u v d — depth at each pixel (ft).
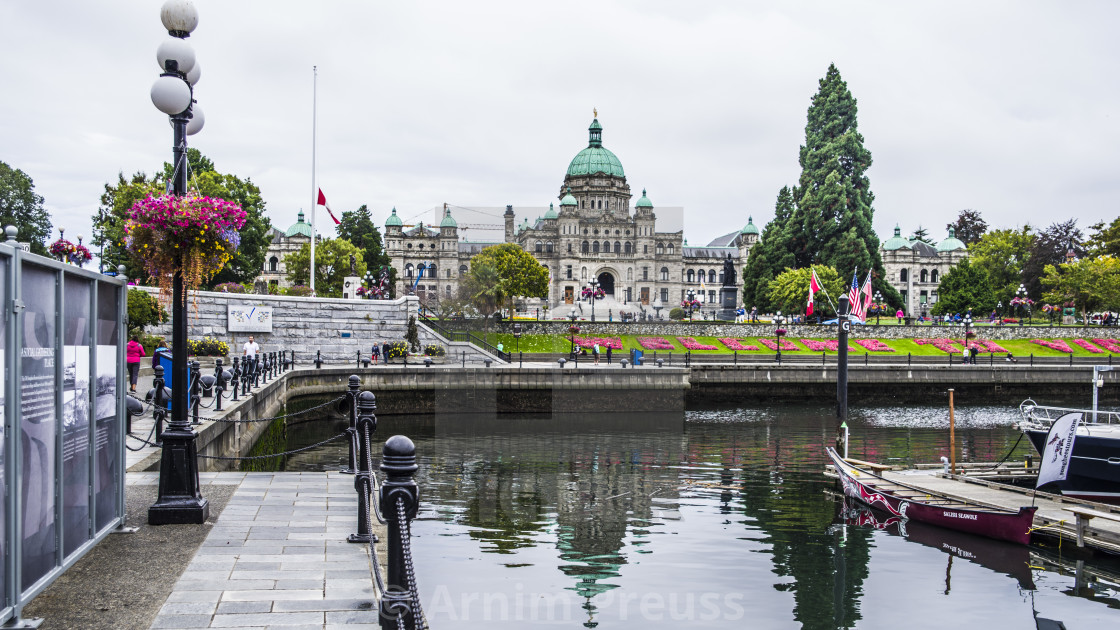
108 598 26.63
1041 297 339.16
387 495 19.88
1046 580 48.57
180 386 37.60
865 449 105.19
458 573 43.06
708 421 134.62
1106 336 249.75
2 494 22.88
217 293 147.95
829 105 293.02
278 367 127.65
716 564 48.67
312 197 178.60
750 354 211.41
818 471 84.53
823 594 44.60
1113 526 57.11
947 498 65.31
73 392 29.45
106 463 33.76
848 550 53.93
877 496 66.28
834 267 270.26
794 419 139.64
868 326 241.55
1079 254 370.12
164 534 35.12
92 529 31.81
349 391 43.04
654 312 442.50
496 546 48.62
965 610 43.19
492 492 64.75
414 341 160.76
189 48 37.78
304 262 279.08
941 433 122.83
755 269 293.84
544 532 52.75
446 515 56.49
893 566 50.72
